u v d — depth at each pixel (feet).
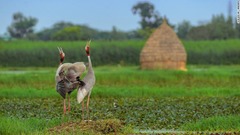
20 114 195.83
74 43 558.15
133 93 268.00
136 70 413.59
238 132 155.22
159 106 218.18
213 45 585.22
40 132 150.30
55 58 551.18
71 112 197.77
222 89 283.79
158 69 418.72
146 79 333.21
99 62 561.02
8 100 243.60
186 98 252.01
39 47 554.87
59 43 565.12
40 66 550.77
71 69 160.04
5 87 295.89
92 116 188.55
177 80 335.06
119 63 562.25
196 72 355.15
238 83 328.49
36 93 262.06
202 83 326.65
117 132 155.63
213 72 362.53
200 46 583.17
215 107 215.10
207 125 168.14
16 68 529.04
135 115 192.03
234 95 266.57
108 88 282.56
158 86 307.17
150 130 166.30
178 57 427.33
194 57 571.69
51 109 209.05
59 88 161.99
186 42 593.83
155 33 432.66
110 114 192.75
